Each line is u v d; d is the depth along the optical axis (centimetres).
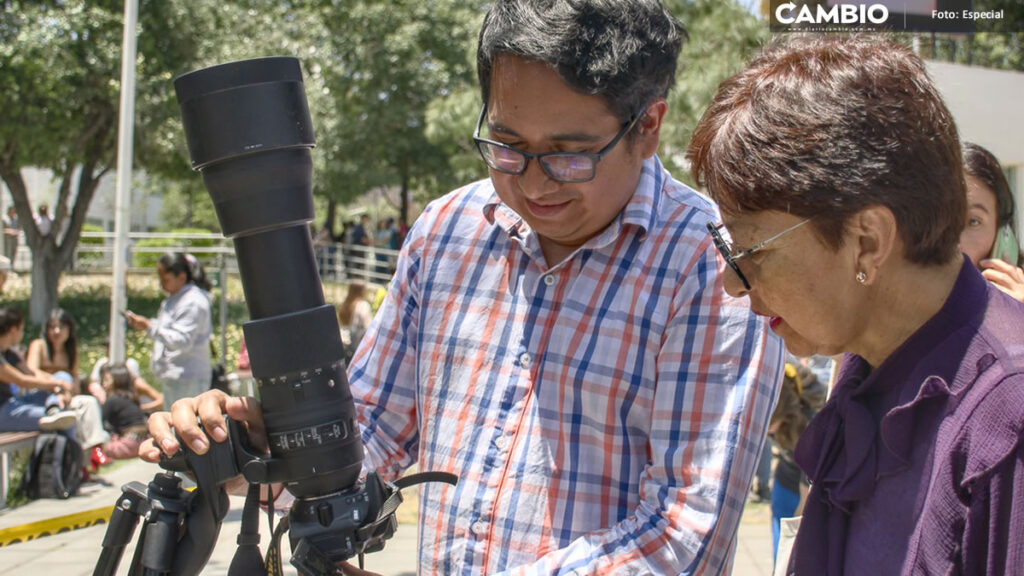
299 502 145
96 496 595
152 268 2328
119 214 866
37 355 696
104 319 1588
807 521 132
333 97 1978
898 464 117
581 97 147
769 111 116
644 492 156
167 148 1565
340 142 1958
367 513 143
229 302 1524
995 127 583
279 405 141
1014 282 200
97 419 629
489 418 168
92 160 1652
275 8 1845
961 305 116
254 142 136
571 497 161
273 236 141
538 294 169
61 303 1766
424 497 176
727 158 120
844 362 134
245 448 148
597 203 156
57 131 1507
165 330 670
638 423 162
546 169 151
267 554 147
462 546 166
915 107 114
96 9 1443
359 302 715
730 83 127
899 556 116
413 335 186
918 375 116
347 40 1948
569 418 163
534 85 146
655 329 160
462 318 175
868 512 122
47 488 586
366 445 182
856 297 120
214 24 1623
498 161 155
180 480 150
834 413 133
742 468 153
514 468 164
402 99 2048
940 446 112
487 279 175
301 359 140
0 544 460
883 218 113
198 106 138
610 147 151
